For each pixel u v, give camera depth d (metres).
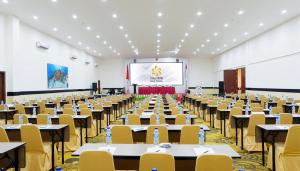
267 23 14.09
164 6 11.16
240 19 13.27
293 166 4.64
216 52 26.47
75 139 6.93
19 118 6.87
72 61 21.80
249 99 13.34
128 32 16.36
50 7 11.17
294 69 12.95
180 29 15.61
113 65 31.25
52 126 5.62
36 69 15.35
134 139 5.66
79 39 18.67
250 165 5.66
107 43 20.50
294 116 6.68
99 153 2.95
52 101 13.45
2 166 4.30
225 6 11.15
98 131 9.57
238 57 21.84
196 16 12.71
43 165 5.06
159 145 3.80
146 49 23.97
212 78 31.12
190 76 31.11
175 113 8.20
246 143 6.79
